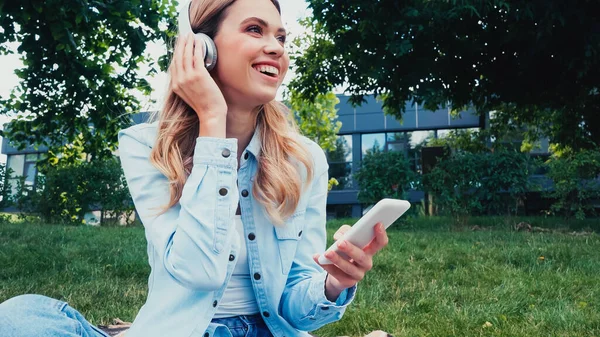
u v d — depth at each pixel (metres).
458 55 9.94
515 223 9.64
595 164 10.43
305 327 1.44
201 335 1.25
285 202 1.41
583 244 6.21
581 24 8.43
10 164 22.88
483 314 3.29
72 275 4.39
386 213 1.19
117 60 7.43
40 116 7.48
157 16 6.87
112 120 7.61
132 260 5.06
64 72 6.79
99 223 13.12
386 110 11.70
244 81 1.35
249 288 1.40
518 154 10.05
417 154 19.05
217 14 1.36
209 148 1.26
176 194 1.30
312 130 17.48
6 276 4.34
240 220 1.42
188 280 1.17
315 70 11.54
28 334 1.06
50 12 5.49
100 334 1.28
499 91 10.86
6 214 12.88
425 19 8.95
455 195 9.97
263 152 1.45
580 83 9.95
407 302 3.65
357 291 3.86
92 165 11.80
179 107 1.42
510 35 9.04
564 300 3.61
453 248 5.86
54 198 11.74
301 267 1.51
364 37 9.37
